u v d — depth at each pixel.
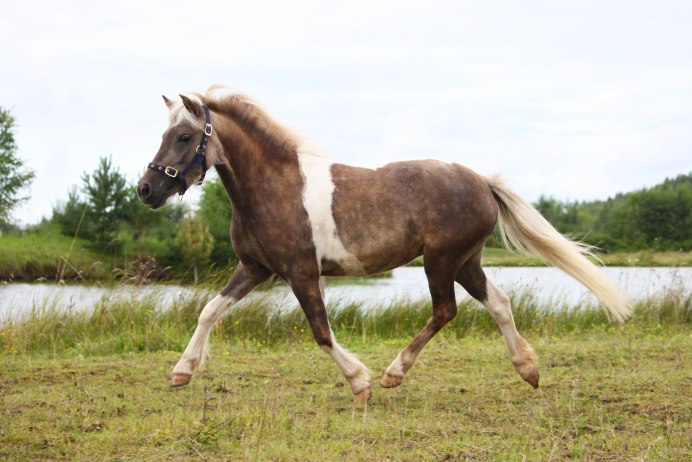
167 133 5.14
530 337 8.98
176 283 11.27
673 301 10.52
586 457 3.68
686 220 41.19
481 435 4.28
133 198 29.91
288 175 5.20
